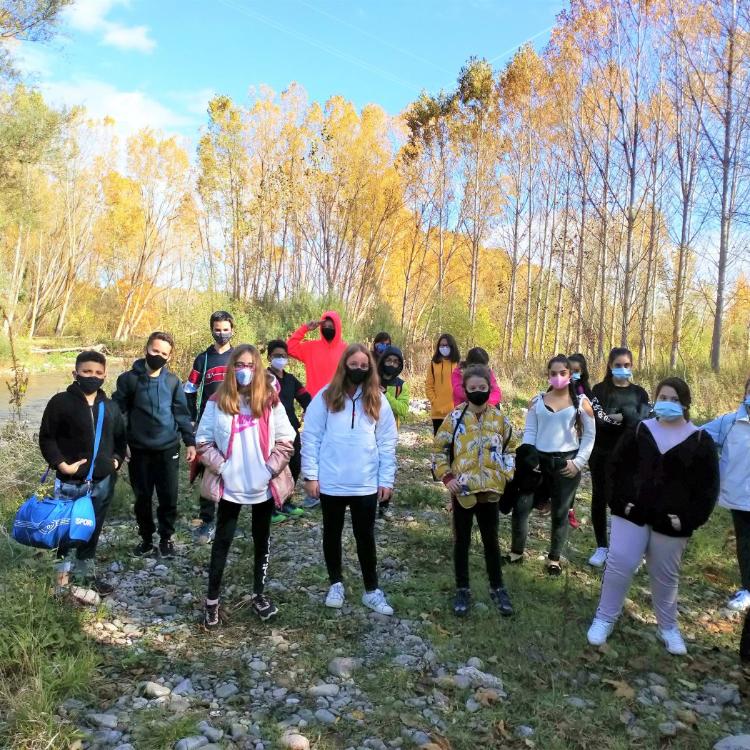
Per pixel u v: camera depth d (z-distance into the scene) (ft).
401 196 114.01
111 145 156.35
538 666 12.51
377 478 14.33
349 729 10.34
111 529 19.26
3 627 11.60
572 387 16.58
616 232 86.69
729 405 44.06
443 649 12.80
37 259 143.64
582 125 78.74
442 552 18.39
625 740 10.43
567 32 72.59
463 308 91.25
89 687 11.00
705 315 95.04
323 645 12.91
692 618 15.11
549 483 16.76
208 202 122.62
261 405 13.38
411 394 54.24
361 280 113.91
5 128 74.02
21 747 9.15
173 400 16.90
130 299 158.30
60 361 100.53
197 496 22.62
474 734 10.38
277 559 17.37
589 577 16.99
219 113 117.39
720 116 60.49
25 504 13.71
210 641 12.87
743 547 14.80
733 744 10.14
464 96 104.58
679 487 12.82
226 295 68.44
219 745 9.64
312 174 109.81
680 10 62.80
